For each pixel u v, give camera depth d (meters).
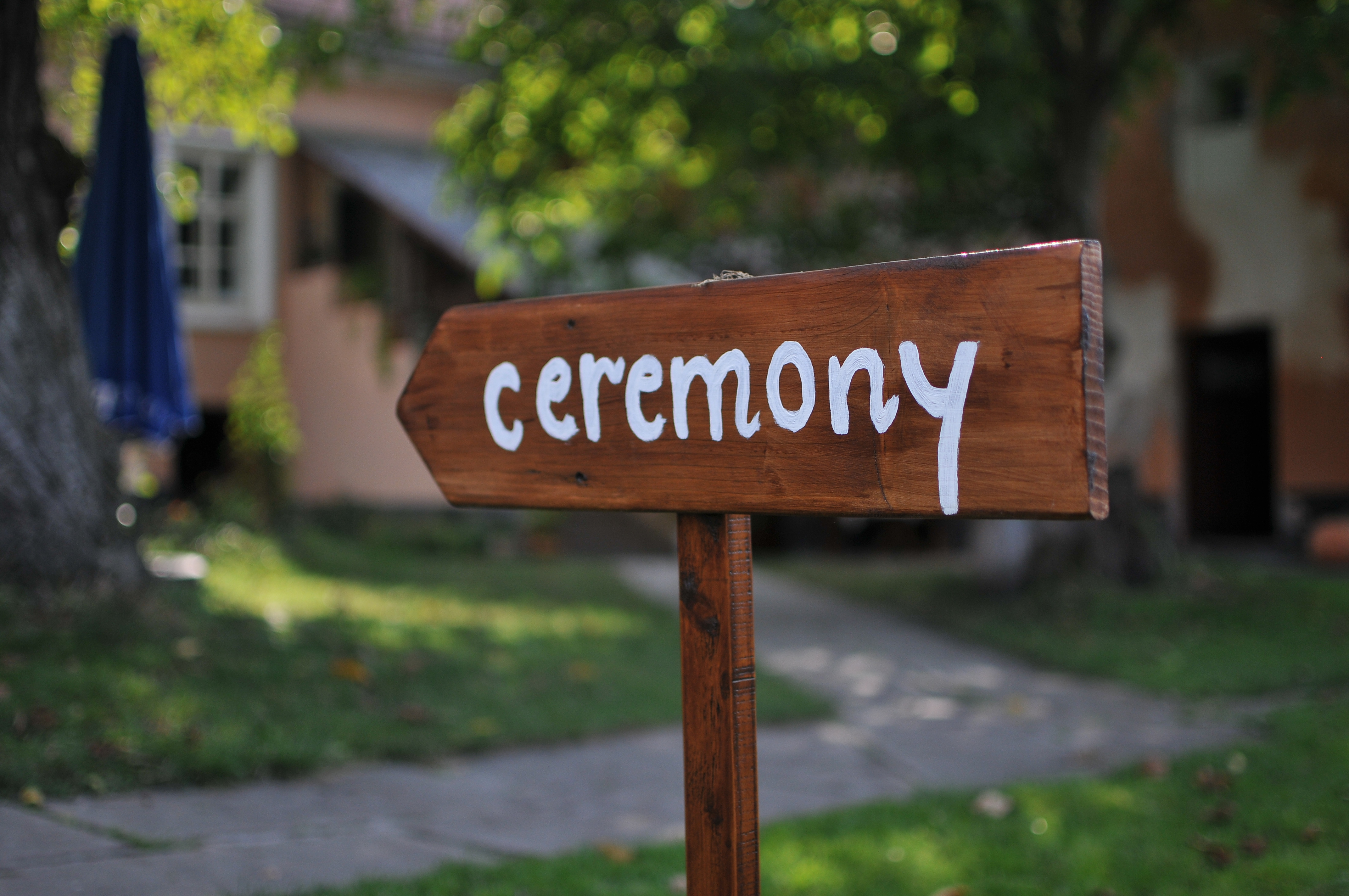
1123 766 5.41
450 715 5.82
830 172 12.05
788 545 17.70
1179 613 9.98
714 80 10.30
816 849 4.01
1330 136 13.34
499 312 2.18
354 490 16.66
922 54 9.98
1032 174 11.27
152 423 7.06
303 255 18.02
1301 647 8.73
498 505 2.18
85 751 4.39
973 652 9.27
